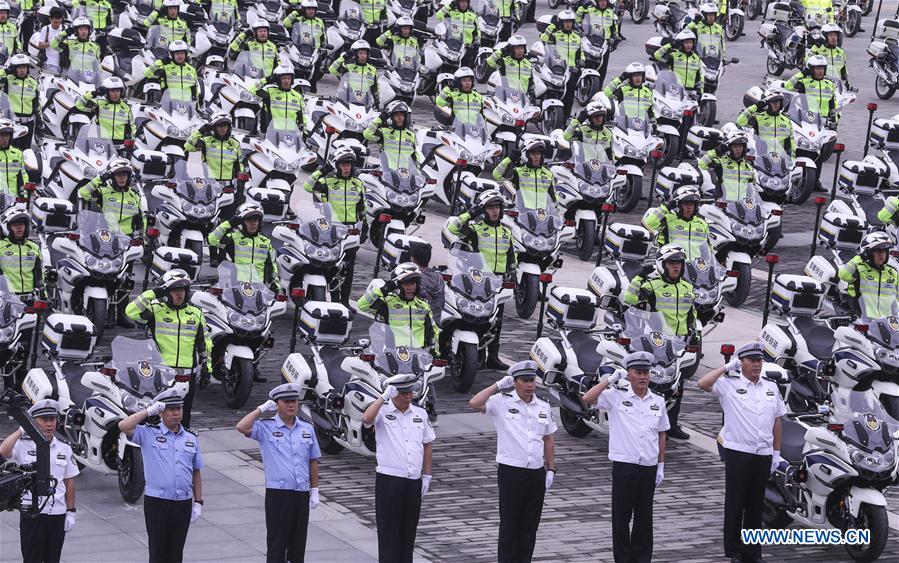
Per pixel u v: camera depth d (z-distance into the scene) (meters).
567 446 63.22
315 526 52.97
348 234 75.19
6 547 49.09
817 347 66.50
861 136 121.94
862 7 172.25
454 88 96.62
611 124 103.19
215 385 69.06
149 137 98.31
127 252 71.50
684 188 73.56
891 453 51.66
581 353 63.34
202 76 126.94
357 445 58.50
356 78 103.50
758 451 50.19
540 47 120.81
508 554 48.03
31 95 103.69
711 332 79.75
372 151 115.12
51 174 87.31
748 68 145.88
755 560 50.91
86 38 112.31
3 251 67.69
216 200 80.69
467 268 68.56
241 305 64.44
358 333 76.12
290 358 61.28
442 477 58.50
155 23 121.00
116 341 56.06
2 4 120.88
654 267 66.00
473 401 47.84
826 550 53.16
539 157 79.38
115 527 51.84
